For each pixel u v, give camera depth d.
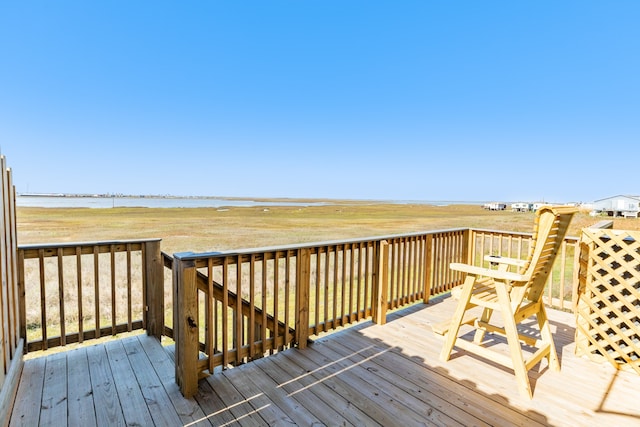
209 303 2.03
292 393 1.89
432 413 1.69
